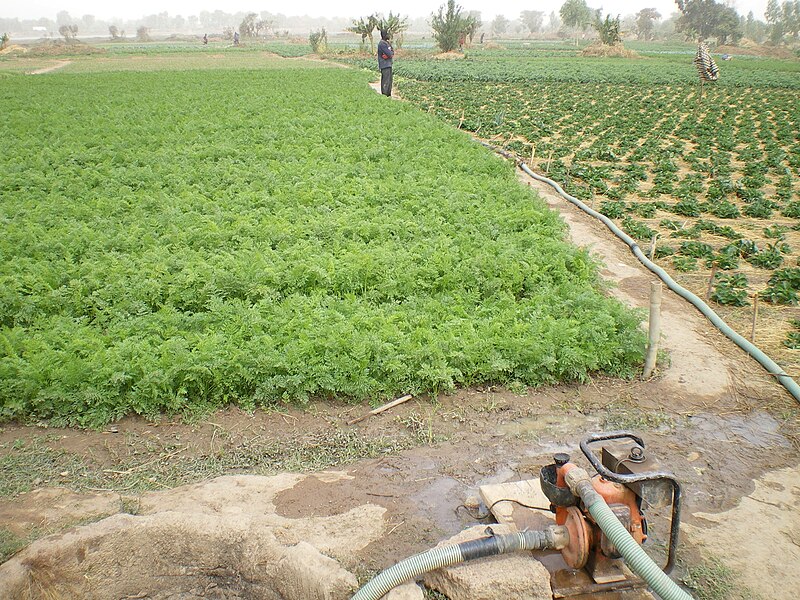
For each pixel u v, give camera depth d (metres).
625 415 8.26
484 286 11.00
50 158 18.70
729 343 10.05
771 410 8.39
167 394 8.07
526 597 5.26
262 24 127.94
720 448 7.63
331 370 8.43
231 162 18.73
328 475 7.03
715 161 22.14
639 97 39.50
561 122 30.09
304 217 13.59
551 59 67.25
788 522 6.41
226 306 9.81
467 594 5.22
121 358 8.31
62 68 56.97
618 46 73.19
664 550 6.02
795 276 12.12
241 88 36.53
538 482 6.66
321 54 70.94
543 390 8.76
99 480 6.98
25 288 10.58
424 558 5.10
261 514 6.25
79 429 7.86
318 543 5.86
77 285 10.31
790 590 5.59
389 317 9.59
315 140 21.39
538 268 11.49
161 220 13.63
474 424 8.04
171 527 5.75
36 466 7.18
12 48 81.75
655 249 13.89
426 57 65.88
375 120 25.75
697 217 16.70
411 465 7.26
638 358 9.16
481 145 22.98
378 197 15.25
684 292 11.69
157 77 43.12
